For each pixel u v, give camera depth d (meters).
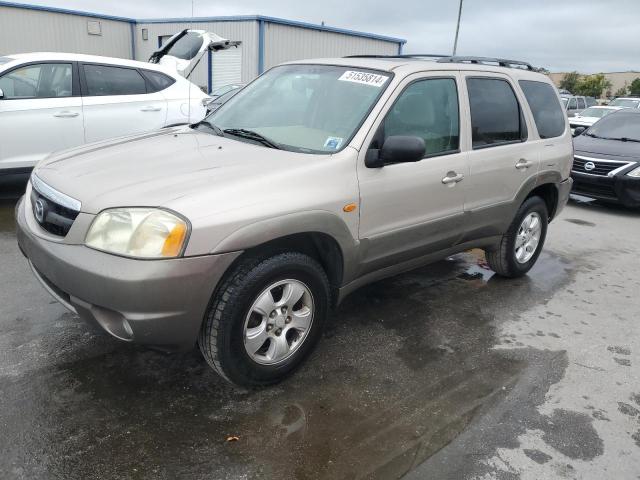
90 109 6.49
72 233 2.53
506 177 4.20
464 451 2.58
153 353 3.22
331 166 2.97
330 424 2.72
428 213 3.57
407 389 3.07
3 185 7.21
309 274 2.92
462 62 4.14
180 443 2.51
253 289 2.68
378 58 4.02
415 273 4.95
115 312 2.44
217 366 2.73
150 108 7.00
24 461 2.33
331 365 3.27
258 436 2.59
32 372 2.96
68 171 2.91
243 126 3.64
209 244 2.44
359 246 3.15
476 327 3.92
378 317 3.96
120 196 2.52
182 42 8.98
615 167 8.03
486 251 4.71
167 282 2.38
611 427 2.85
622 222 7.66
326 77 3.68
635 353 3.70
